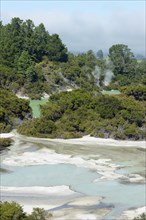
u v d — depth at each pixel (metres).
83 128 73.75
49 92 125.56
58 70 137.25
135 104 81.75
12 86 120.81
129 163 55.62
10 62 134.88
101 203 41.31
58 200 42.00
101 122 74.44
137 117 74.75
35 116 87.81
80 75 141.25
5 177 48.97
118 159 57.62
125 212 39.09
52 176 49.59
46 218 36.88
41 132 73.00
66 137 70.75
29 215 35.97
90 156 59.09
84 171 51.69
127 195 43.56
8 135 72.69
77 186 46.22
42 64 138.38
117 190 45.03
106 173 51.03
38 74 129.38
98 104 80.12
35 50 144.88
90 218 37.53
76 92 91.62
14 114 81.06
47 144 66.62
